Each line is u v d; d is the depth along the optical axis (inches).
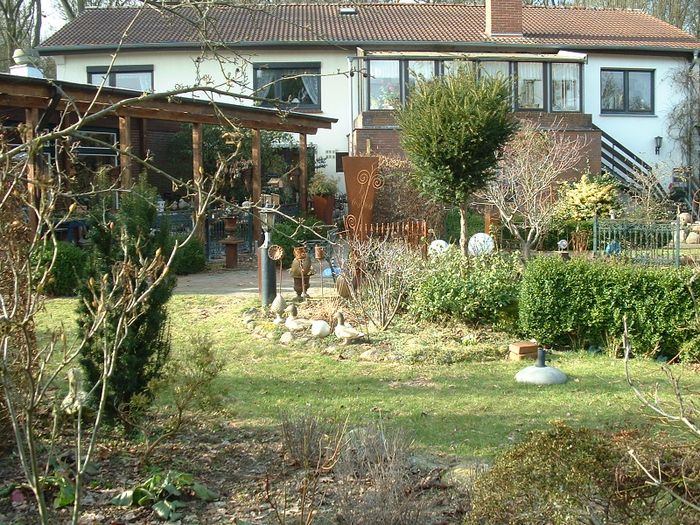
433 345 368.8
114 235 224.8
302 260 473.4
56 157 194.5
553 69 952.9
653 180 858.8
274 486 199.8
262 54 996.6
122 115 588.1
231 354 366.3
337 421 247.1
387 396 293.9
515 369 340.2
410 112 492.7
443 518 170.9
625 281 370.3
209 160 831.7
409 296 426.6
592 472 131.1
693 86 1061.8
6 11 443.5
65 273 497.4
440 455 224.4
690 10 1406.3
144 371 233.1
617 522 126.4
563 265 381.7
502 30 1058.1
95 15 1060.5
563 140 885.2
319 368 340.2
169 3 237.8
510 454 141.6
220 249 742.5
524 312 385.1
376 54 905.5
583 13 1209.4
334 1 1164.5
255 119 697.6
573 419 260.7
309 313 435.5
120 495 189.6
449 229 751.7
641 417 250.2
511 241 679.1
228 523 178.4
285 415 232.8
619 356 370.9
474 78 497.4
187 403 212.4
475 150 472.4
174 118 625.9
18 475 200.5
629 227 548.7
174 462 215.8
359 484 178.2
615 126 1075.3
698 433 130.3
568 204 788.6
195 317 449.4
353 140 910.4
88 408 227.9
